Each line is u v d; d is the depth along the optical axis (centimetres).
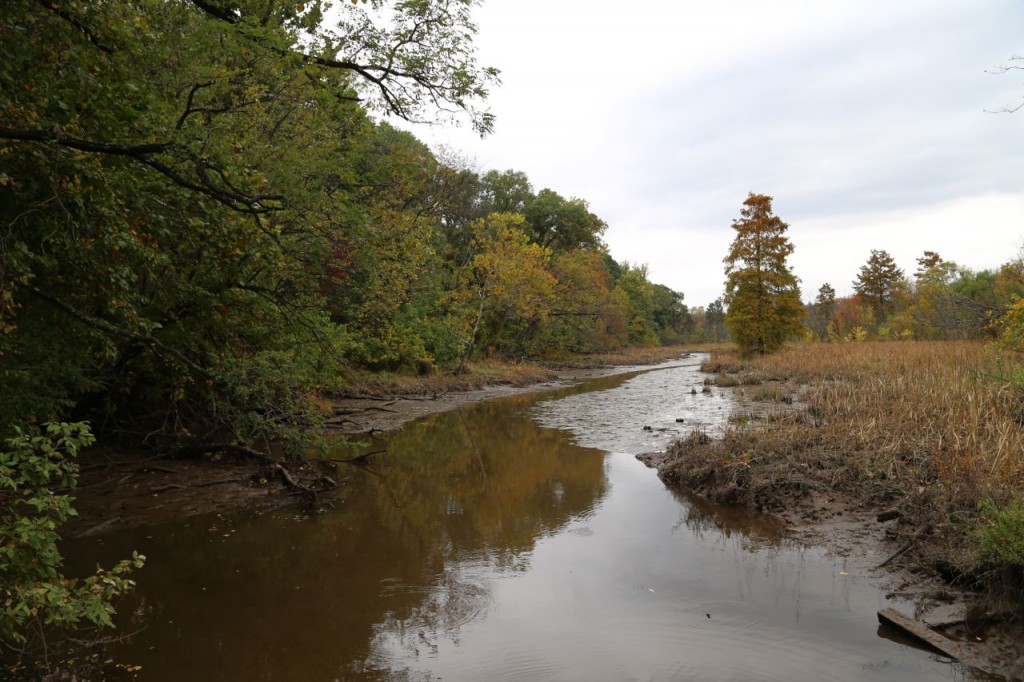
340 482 1108
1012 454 766
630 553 741
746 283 3681
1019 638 493
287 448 1155
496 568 703
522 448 1414
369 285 2102
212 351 1118
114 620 577
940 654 485
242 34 832
